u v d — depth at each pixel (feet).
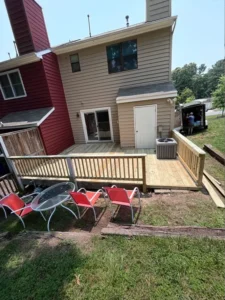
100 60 23.50
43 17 23.86
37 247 8.63
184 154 15.88
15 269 7.46
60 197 11.67
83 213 12.09
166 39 20.25
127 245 7.85
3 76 24.79
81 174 15.01
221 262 6.44
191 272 6.20
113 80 23.97
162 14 19.47
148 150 21.99
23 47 22.21
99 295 5.83
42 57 22.06
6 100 26.00
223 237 7.67
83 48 23.41
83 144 28.66
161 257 6.95
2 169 17.39
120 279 6.28
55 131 24.52
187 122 31.68
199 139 26.48
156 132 21.98
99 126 27.45
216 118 44.57
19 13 20.83
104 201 13.26
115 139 27.30
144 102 20.98
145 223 9.87
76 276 6.65
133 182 13.70
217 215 9.75
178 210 10.60
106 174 15.75
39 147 21.66
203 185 12.98
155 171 15.55
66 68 25.40
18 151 18.38
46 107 24.40
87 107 26.68
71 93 26.66
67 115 27.81
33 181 16.87
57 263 7.38
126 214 11.00
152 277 6.20
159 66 21.59
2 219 13.03
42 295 6.13
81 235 9.18
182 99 112.06
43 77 22.82
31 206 11.24
